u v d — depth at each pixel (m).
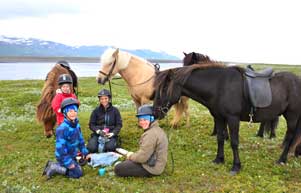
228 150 4.60
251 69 3.99
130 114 6.80
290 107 3.94
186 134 5.36
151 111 3.45
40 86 14.10
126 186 3.37
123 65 4.80
